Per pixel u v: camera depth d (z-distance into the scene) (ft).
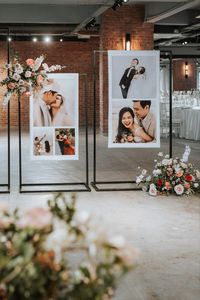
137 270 14.60
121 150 42.32
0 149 42.75
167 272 14.47
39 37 62.64
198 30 57.93
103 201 23.26
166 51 26.32
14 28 51.93
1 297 5.22
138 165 34.12
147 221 19.77
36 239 5.24
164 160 25.05
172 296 12.84
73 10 51.21
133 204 22.67
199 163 34.60
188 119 52.24
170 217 20.43
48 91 24.84
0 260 5.12
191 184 24.90
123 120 25.25
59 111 25.02
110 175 30.17
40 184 26.45
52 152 25.14
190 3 39.14
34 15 50.85
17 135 55.31
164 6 47.01
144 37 49.55
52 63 67.67
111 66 25.02
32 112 24.91
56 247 5.26
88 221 5.51
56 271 5.31
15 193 25.02
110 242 5.26
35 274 5.08
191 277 14.11
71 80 24.93
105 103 52.21
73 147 25.25
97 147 44.29
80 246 5.34
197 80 91.61
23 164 34.71
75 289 5.29
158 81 25.23
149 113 25.30
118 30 49.37
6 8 50.52
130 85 25.16
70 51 67.77
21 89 24.31
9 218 5.62
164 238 17.57
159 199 23.72
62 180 28.55
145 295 12.90
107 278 5.25
